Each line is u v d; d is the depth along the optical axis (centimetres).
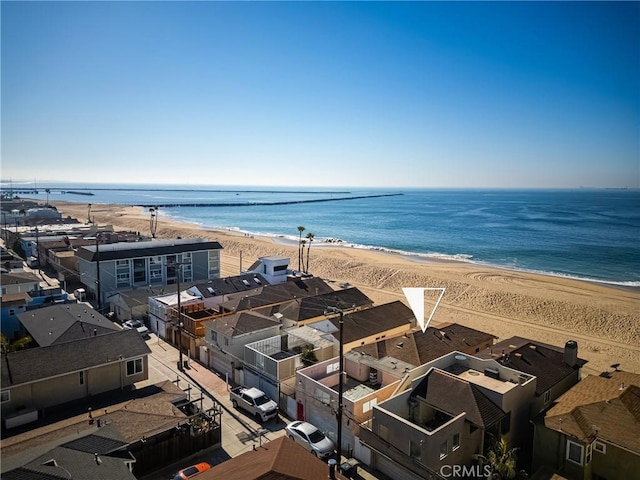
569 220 18525
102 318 4138
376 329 4034
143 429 2464
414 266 8850
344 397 2669
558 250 11131
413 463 2222
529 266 9325
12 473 1717
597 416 2312
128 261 5997
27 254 8756
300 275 6412
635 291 7062
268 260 6194
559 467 2245
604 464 2172
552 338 4950
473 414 2353
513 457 2220
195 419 2650
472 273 8250
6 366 2875
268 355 3525
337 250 11125
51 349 3117
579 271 8775
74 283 6712
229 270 8725
